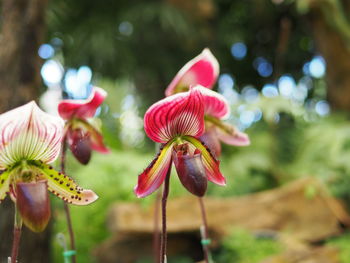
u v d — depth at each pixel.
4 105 0.94
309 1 1.82
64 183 0.54
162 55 2.80
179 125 0.56
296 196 1.43
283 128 1.94
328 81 2.09
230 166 1.74
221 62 2.95
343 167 1.64
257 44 3.16
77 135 0.67
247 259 1.26
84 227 1.59
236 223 1.39
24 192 0.49
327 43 1.98
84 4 2.73
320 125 1.84
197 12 2.74
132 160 1.57
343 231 1.41
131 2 2.79
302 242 1.37
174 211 1.37
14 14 0.97
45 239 0.98
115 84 2.46
